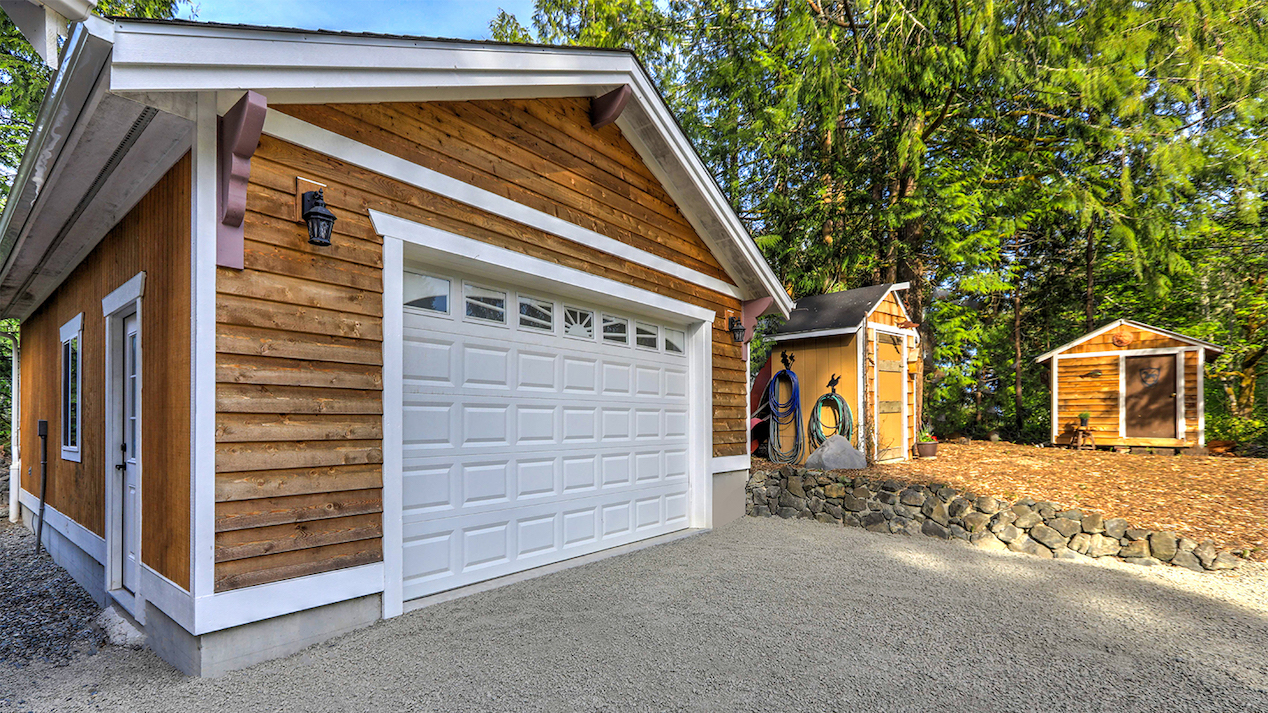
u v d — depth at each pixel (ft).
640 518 21.18
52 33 8.48
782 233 46.70
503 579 16.05
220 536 10.44
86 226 15.08
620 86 17.78
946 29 38.40
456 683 10.25
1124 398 39.52
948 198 41.57
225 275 10.68
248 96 10.23
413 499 14.25
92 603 16.05
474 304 15.90
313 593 11.62
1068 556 18.98
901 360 34.73
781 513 25.61
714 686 10.27
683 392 23.58
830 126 39.65
